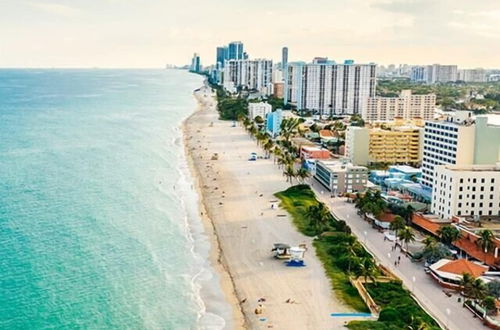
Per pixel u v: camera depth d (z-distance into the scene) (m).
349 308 133.50
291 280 150.62
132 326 124.25
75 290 141.62
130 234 187.62
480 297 128.62
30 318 126.00
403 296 138.00
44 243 175.50
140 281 149.00
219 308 134.38
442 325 123.88
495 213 198.12
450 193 196.75
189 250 173.88
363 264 146.88
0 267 154.50
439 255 159.25
